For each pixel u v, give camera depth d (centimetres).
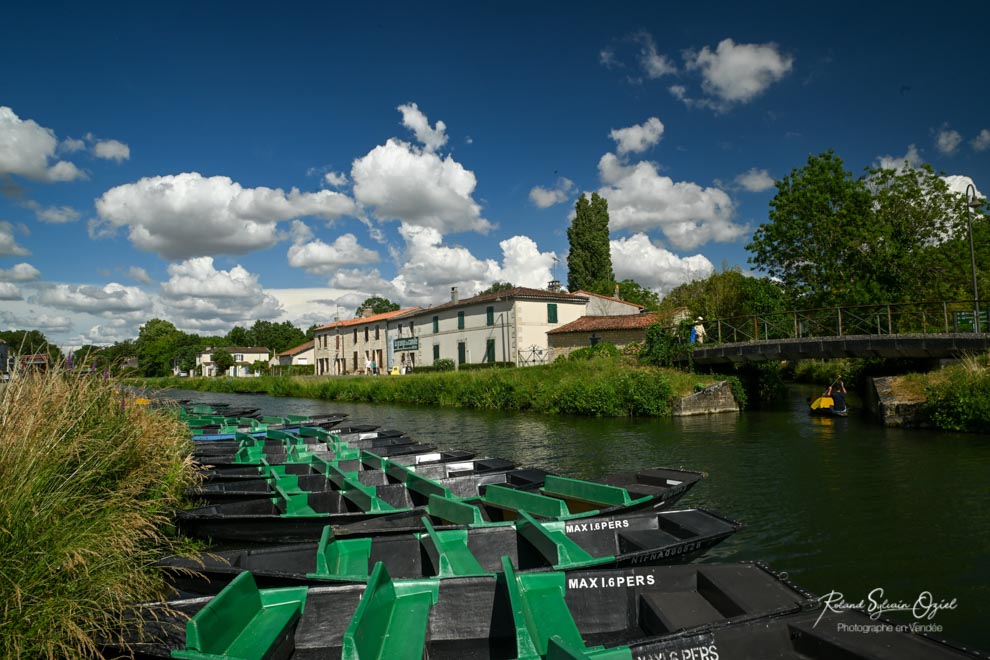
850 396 2661
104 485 523
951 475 1048
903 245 3184
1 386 496
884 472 1095
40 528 393
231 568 489
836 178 3297
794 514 861
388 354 5350
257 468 1007
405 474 890
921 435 1492
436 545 506
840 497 944
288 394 4416
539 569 459
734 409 2259
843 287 3125
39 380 556
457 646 431
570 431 1859
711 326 2759
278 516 679
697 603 436
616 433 1772
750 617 358
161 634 384
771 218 3447
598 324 3772
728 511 887
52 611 352
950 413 1534
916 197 3173
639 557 510
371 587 390
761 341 2233
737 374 2519
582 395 2306
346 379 4034
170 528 672
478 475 890
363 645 348
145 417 727
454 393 2972
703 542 548
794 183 3422
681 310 3244
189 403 3030
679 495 770
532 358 3925
